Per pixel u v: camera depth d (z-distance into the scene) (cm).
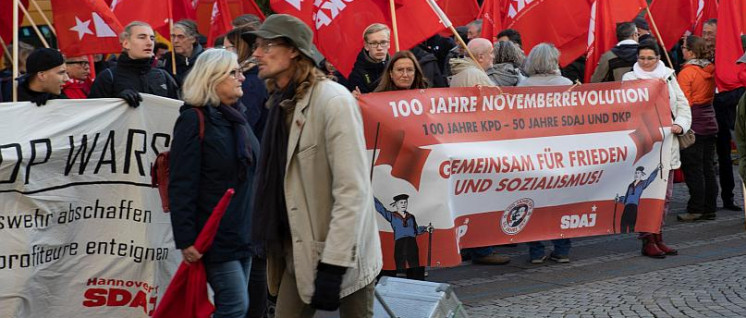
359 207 375
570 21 964
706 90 956
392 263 664
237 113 470
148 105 557
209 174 457
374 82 737
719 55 945
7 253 526
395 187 661
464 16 1095
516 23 970
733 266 775
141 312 564
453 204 688
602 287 719
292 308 404
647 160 771
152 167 548
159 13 827
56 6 773
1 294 525
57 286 544
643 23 1098
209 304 450
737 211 1032
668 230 941
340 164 376
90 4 719
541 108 722
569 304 671
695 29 1187
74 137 540
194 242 449
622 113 758
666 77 805
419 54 823
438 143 672
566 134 733
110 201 554
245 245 467
